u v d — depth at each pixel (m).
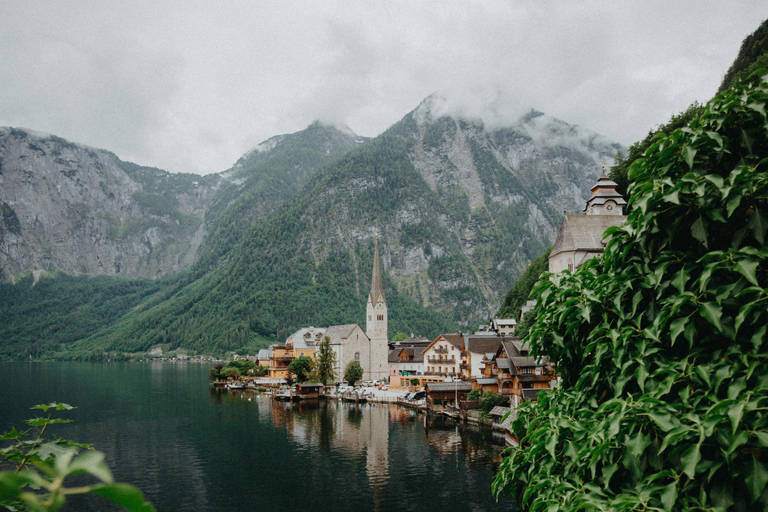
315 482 66.88
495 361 116.62
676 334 11.99
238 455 80.75
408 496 61.31
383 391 163.25
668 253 13.22
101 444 87.75
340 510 57.25
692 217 13.21
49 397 147.88
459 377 151.38
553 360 17.73
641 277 13.91
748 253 11.41
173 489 64.38
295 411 129.38
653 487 11.18
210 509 57.88
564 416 15.39
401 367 176.75
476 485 64.94
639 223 13.66
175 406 134.25
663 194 13.07
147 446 86.75
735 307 11.66
